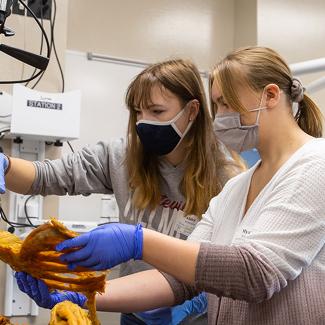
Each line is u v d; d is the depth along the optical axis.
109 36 2.64
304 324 0.89
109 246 0.81
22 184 1.38
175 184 1.42
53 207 1.79
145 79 1.34
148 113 1.35
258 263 0.81
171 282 1.13
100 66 2.55
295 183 0.89
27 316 1.69
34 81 1.78
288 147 1.00
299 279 0.91
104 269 0.83
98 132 2.49
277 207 0.89
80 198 2.36
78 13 2.58
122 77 2.60
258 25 2.83
